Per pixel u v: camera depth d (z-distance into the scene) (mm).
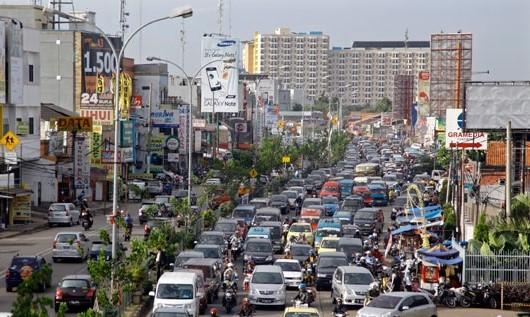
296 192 146625
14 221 117125
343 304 67375
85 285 63125
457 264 71562
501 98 106500
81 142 142250
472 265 71688
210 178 144875
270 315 65625
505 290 69312
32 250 93875
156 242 77000
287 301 71312
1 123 120188
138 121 185875
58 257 86625
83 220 114188
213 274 70625
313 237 99375
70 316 62062
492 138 125000
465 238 95438
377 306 59031
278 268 71125
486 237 74000
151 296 68062
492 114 106562
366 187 149875
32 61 137000
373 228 110562
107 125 164375
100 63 178500
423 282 71750
